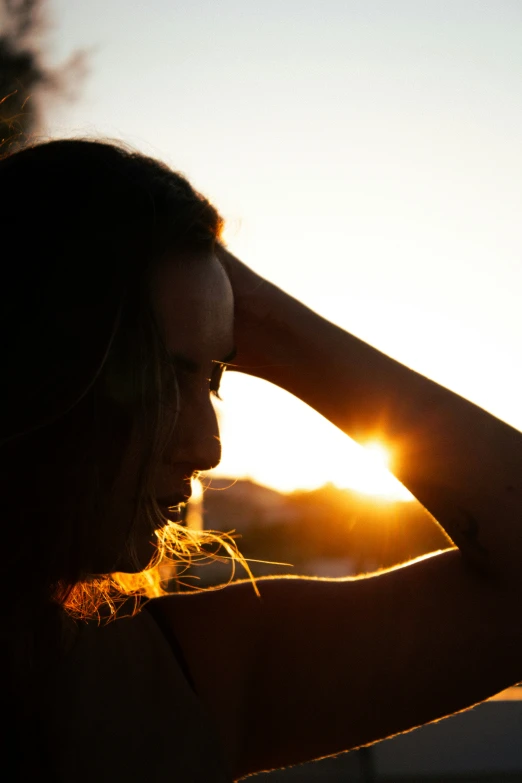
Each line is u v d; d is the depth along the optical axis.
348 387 0.99
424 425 0.96
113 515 0.72
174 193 0.76
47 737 0.70
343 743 0.92
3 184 0.76
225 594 0.96
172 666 0.82
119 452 0.71
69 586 0.72
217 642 0.91
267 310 1.04
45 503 0.71
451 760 3.19
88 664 0.75
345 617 0.95
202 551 0.98
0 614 0.71
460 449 0.93
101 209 0.73
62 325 0.70
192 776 0.76
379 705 0.91
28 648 0.71
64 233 0.73
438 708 0.91
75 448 0.71
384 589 0.96
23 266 0.72
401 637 0.92
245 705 0.92
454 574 0.95
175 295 0.74
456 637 0.91
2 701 0.70
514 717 3.22
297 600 0.97
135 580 0.94
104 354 0.71
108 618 0.80
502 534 0.90
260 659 0.94
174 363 0.74
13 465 0.71
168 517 0.77
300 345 1.02
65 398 0.70
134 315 0.72
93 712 0.73
